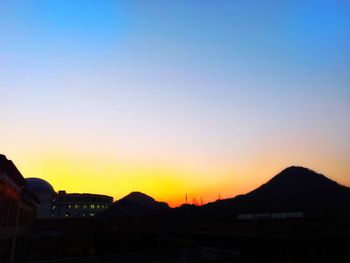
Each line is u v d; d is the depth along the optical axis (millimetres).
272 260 38562
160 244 55062
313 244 37281
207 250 41844
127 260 37625
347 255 38125
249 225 42938
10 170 25656
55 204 117750
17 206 32469
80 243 52969
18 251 35875
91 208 123562
